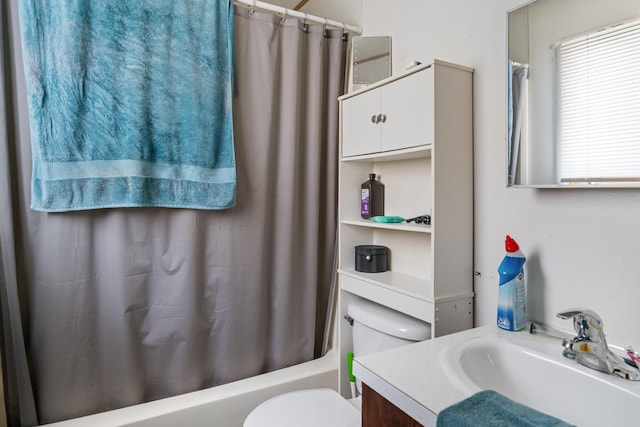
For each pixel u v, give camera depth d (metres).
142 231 1.56
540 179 1.06
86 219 1.46
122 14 1.45
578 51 0.97
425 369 0.86
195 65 1.58
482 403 0.70
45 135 1.34
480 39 1.30
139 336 1.58
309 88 1.90
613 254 0.95
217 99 1.63
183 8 1.55
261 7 1.74
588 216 1.00
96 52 1.41
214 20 1.61
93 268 1.49
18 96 1.38
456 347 0.95
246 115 1.75
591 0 0.95
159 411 1.51
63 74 1.36
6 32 1.36
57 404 1.44
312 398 1.36
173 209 1.61
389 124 1.43
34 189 1.35
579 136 0.97
